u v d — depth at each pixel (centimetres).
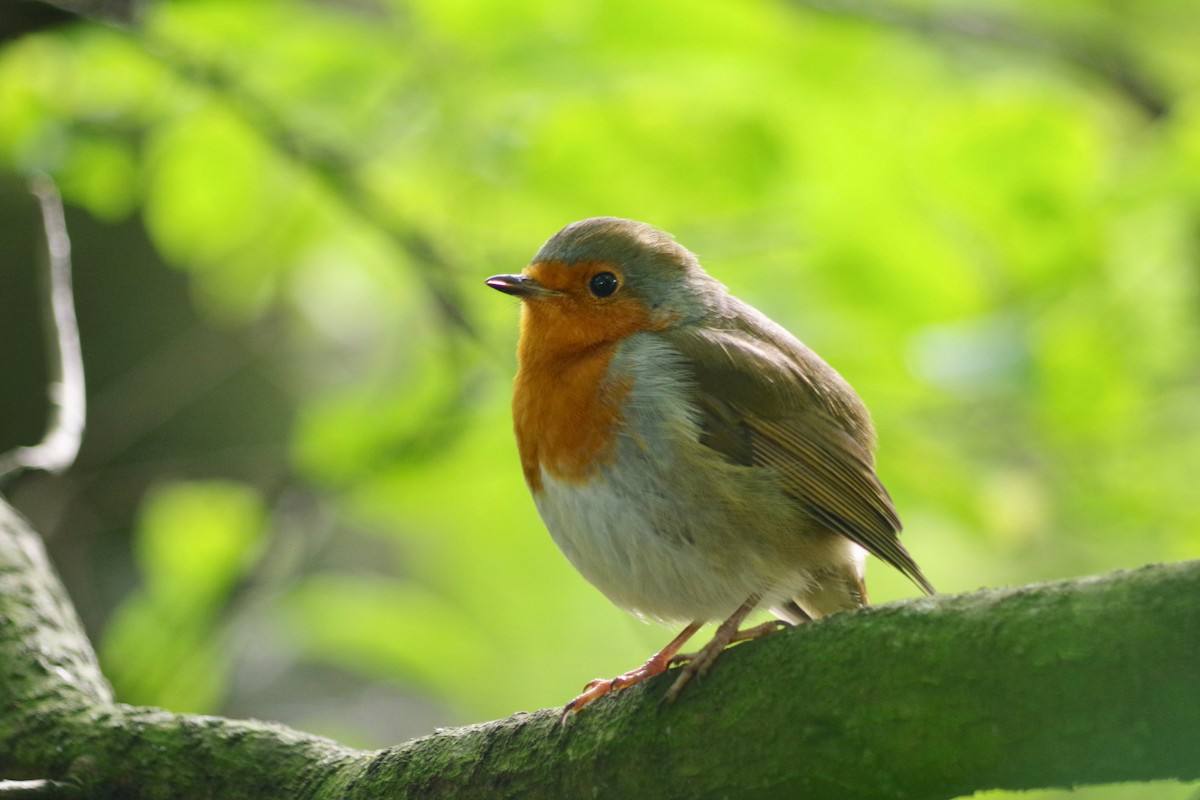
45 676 766
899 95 1195
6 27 1074
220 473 1544
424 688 1559
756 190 1076
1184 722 453
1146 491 1298
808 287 1134
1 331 1680
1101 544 1473
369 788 654
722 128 1062
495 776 620
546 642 1764
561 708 629
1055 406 1088
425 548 1775
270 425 1738
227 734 709
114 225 1725
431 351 1297
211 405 1723
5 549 845
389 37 1145
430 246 1183
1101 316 1107
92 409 1620
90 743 720
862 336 1097
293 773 686
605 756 589
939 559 1750
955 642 493
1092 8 1716
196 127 1173
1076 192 1053
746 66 1082
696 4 1053
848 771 520
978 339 1027
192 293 1739
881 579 1802
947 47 1366
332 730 1519
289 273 1348
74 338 1028
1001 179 1050
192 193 1188
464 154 1117
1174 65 1906
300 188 1264
